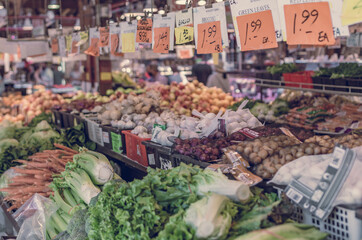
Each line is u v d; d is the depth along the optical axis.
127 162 3.70
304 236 1.72
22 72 12.57
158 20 3.43
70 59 7.96
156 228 2.03
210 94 6.09
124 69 10.06
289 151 2.29
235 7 2.48
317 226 1.93
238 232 1.85
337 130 4.50
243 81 8.55
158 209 2.07
